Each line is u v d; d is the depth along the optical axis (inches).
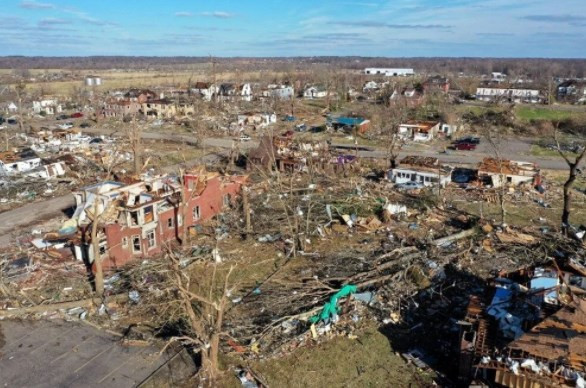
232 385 962.1
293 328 1143.0
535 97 5270.7
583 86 5378.9
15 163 2581.2
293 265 1492.4
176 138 3713.1
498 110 4296.3
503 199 1969.7
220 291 1338.6
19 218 1952.5
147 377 987.9
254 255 1560.0
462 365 940.0
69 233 1642.5
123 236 1498.5
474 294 1290.6
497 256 1535.4
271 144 2568.9
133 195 1592.0
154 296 1285.7
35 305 1245.7
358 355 1045.2
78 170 2628.0
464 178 2439.7
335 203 1959.9
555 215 1940.2
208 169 2687.0
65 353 1068.5
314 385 958.4
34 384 967.6
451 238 1648.6
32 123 4498.0
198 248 1590.8
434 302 1257.4
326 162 2581.2
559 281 1115.3
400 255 1514.5
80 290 1341.0
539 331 915.4
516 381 842.2
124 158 2923.2
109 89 7160.4
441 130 3762.3
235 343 1085.8
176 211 1670.8
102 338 1126.4
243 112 4542.3
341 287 1295.5
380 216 1855.3
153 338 1117.7
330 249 1599.4
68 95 6279.5
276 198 2095.2
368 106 4781.0
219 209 1935.3
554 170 2618.1
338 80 6466.5
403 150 3181.6
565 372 834.2
